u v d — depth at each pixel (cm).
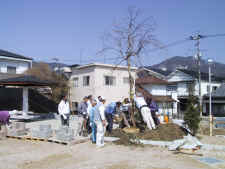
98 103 917
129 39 1095
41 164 677
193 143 809
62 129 959
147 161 687
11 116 1677
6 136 1060
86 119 1072
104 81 2442
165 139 934
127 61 1106
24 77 1581
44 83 1599
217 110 3162
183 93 3331
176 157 730
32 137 1009
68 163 682
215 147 829
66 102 1150
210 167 630
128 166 641
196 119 1006
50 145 912
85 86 2520
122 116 1138
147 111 1038
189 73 3334
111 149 838
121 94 2556
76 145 908
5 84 1591
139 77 2923
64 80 2761
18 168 643
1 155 773
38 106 2277
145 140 919
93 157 741
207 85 3403
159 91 2845
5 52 2542
